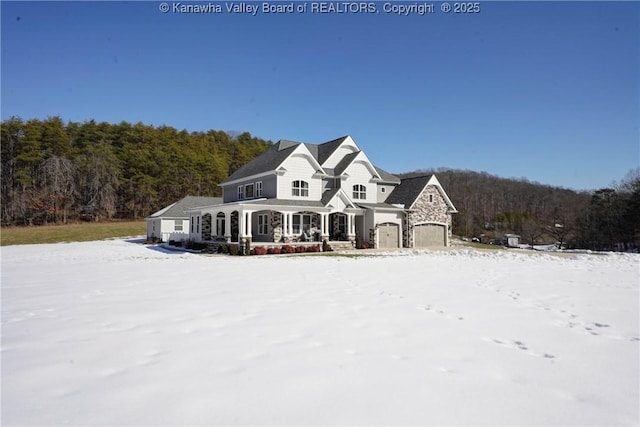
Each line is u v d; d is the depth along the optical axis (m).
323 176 26.78
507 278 10.78
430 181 29.06
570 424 2.73
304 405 2.93
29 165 55.12
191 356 4.05
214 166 68.06
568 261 17.06
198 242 26.39
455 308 6.61
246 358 4.00
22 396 3.08
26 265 15.47
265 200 23.58
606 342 4.72
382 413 2.82
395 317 5.91
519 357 4.15
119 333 4.95
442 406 2.96
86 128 65.00
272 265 14.69
